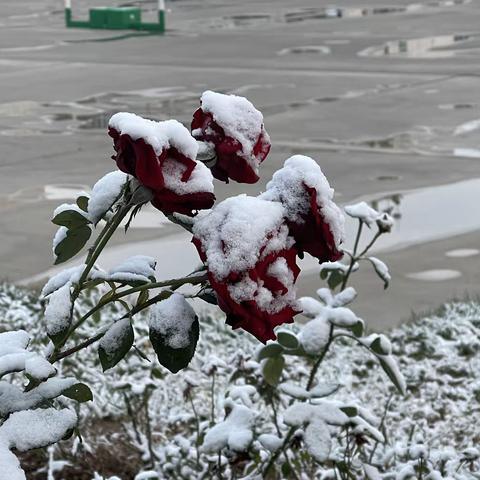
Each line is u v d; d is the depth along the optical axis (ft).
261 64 64.34
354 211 9.76
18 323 17.40
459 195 31.48
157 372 12.01
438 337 19.97
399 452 11.00
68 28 91.04
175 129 4.57
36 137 41.42
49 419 4.92
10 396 4.96
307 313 8.89
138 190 4.69
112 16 88.79
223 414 14.07
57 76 60.34
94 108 48.78
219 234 4.45
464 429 15.48
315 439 7.97
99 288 15.71
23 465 11.41
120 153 4.52
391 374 8.61
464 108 47.80
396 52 69.46
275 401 12.84
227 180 4.99
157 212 28.25
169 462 11.04
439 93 52.21
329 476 10.27
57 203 30.40
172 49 73.51
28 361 4.91
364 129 42.75
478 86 54.34
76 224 5.49
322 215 4.53
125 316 5.36
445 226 28.04
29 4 116.88
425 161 36.35
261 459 9.84
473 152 38.04
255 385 10.65
